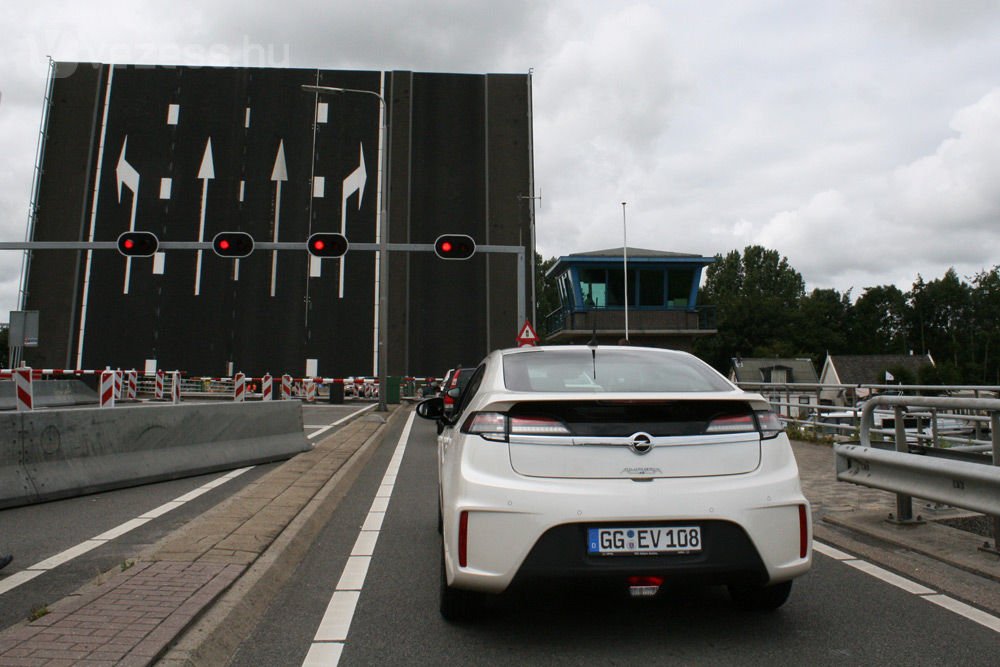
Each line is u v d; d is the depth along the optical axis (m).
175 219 35.59
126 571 4.22
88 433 8.01
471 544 3.35
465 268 35.41
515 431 3.43
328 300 35.06
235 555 4.63
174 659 2.97
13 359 18.98
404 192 35.78
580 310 43.25
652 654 3.38
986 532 5.73
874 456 5.82
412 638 3.60
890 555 5.12
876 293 111.25
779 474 3.51
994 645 3.44
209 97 36.19
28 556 5.14
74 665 2.81
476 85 36.38
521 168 35.88
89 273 34.84
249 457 10.24
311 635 3.63
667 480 3.37
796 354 89.38
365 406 27.91
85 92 35.78
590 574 3.24
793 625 3.76
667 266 43.16
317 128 36.12
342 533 6.04
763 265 115.62
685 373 4.12
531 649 3.45
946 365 76.44
